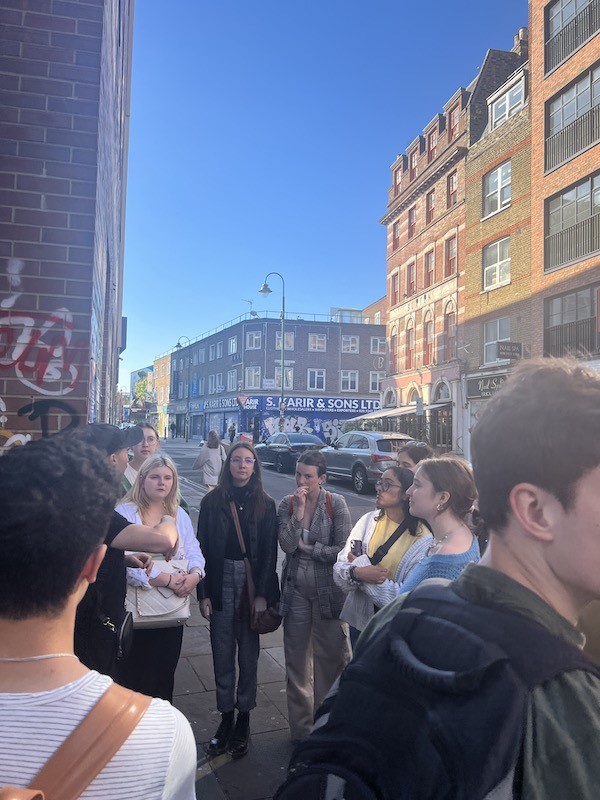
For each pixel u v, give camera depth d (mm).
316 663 3244
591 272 16828
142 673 2789
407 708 702
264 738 3158
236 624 3160
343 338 46719
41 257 2955
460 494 2189
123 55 7586
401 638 786
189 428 61562
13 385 2893
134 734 818
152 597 2754
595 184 16953
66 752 768
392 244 30688
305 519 3293
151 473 2936
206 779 2764
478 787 605
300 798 736
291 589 3238
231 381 50156
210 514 3289
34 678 824
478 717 638
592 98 17062
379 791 668
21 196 2953
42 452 925
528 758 621
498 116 22281
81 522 870
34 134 2990
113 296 8844
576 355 906
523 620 728
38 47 3029
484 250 22359
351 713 756
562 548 752
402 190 29453
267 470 21484
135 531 2086
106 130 3756
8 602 825
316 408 45781
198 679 3830
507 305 20703
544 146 18844
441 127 25828
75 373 2959
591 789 603
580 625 960
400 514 2996
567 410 745
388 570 2854
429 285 26594
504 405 809
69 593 881
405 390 28469
